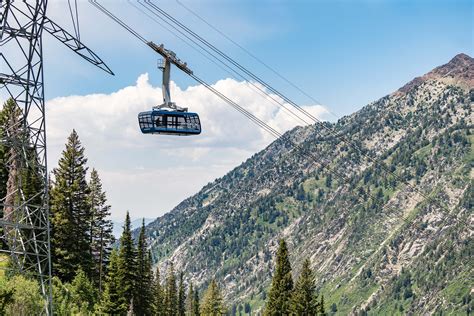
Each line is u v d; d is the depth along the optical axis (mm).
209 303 174750
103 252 112062
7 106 90625
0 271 73562
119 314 96375
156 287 145125
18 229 58312
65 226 97688
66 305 81312
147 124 59000
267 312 112312
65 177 102000
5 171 98062
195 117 60000
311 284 109312
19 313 61625
